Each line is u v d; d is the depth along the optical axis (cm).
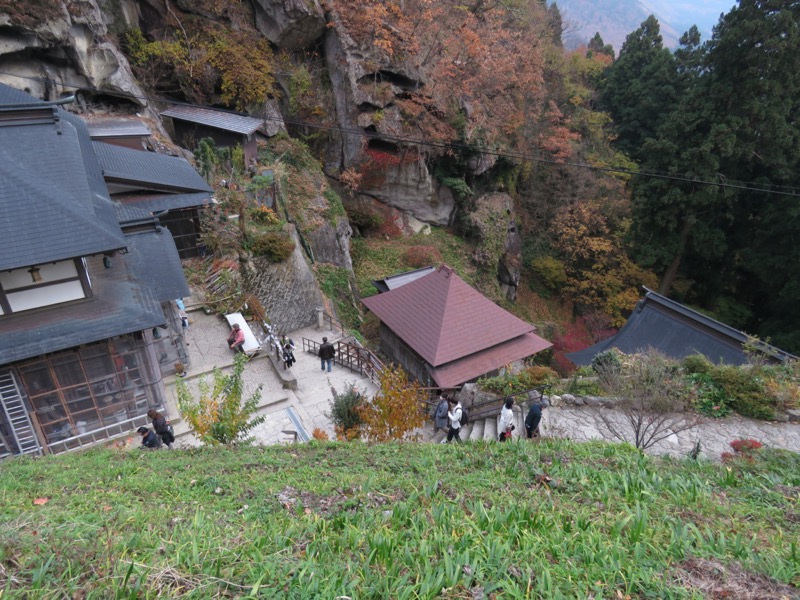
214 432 886
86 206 998
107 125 1864
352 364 1577
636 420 1036
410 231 2983
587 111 3644
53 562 318
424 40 2705
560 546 368
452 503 460
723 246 2498
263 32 2444
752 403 1096
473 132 2802
